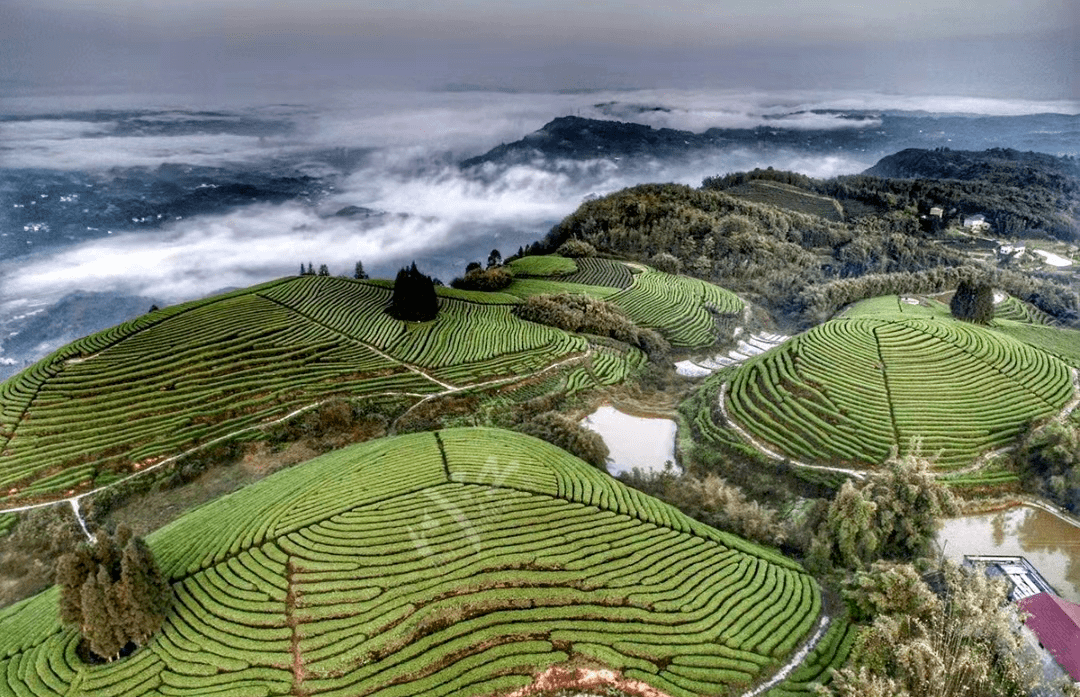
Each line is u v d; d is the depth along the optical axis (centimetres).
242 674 4188
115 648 4309
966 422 7750
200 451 7419
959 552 5991
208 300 10600
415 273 10900
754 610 4912
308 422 8056
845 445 7450
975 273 14700
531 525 5584
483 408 8650
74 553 4247
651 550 5428
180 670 4219
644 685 4275
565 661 4362
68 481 6944
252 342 9325
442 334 10512
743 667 4425
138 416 7819
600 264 16488
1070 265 18200
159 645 4400
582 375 9712
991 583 4372
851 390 8344
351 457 6738
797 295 14862
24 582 5891
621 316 12038
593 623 4666
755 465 7531
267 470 7331
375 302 11325
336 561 5097
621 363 10356
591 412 9025
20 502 6738
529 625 4609
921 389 8325
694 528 5784
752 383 8938
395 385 8962
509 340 10462
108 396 8025
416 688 4109
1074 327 13050
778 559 5594
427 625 4575
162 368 8538
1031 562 5916
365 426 8162
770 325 14025
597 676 4312
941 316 11244
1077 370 9000
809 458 7438
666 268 16262
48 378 8275
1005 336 9856
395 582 4891
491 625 4588
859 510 5553
